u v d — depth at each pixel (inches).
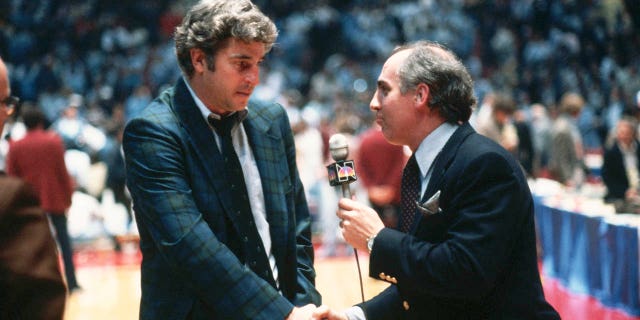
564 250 294.8
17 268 57.2
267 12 759.1
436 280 89.7
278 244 101.3
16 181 59.9
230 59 94.2
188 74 97.7
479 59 725.9
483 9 753.6
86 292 304.7
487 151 91.2
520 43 727.7
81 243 406.3
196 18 95.4
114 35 699.4
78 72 660.1
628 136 335.9
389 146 319.6
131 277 338.6
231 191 97.4
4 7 704.4
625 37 712.4
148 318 96.5
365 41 732.7
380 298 101.3
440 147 95.4
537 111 478.3
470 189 90.7
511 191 90.0
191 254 91.4
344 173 101.0
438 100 94.1
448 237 91.1
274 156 103.6
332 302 270.4
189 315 95.0
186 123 96.5
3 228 57.9
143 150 94.1
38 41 689.0
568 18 740.0
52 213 286.8
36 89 631.8
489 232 88.7
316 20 745.6
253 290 92.5
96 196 419.5
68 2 723.4
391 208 323.6
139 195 94.3
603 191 387.5
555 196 325.1
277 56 714.2
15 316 57.1
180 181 94.0
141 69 656.4
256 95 618.5
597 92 669.9
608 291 256.8
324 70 691.4
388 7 765.3
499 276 92.2
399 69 95.4
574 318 241.4
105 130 480.7
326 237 374.3
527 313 91.4
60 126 455.2
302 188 110.1
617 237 249.3
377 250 93.5
